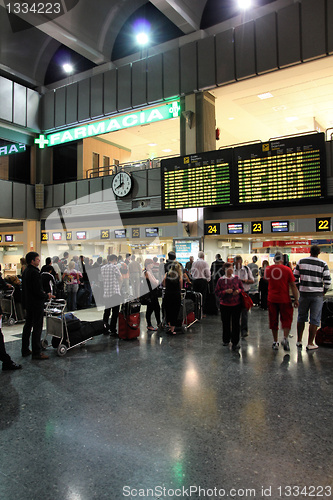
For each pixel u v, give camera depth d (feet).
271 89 40.14
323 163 31.81
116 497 7.18
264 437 9.55
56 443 9.35
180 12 37.32
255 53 36.35
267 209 38.04
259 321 27.22
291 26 34.35
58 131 52.44
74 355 17.92
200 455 8.70
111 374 14.89
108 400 12.16
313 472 7.97
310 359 16.76
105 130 47.67
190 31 41.34
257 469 8.10
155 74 42.60
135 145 62.28
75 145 53.83
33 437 9.67
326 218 34.63
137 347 19.42
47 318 18.78
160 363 16.39
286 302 18.11
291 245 47.42
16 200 50.67
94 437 9.65
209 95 40.98
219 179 36.68
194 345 19.72
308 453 8.75
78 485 7.59
